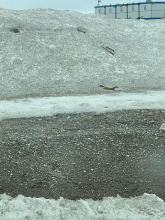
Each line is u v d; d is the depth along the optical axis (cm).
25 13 2845
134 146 679
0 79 1822
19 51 2198
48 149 674
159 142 695
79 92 1605
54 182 533
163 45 2667
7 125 902
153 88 1673
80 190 505
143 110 1070
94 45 2447
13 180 542
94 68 2109
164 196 482
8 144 704
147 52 2503
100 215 431
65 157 631
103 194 492
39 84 1783
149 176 545
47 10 2991
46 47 2286
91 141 713
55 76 1934
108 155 637
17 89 1677
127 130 786
